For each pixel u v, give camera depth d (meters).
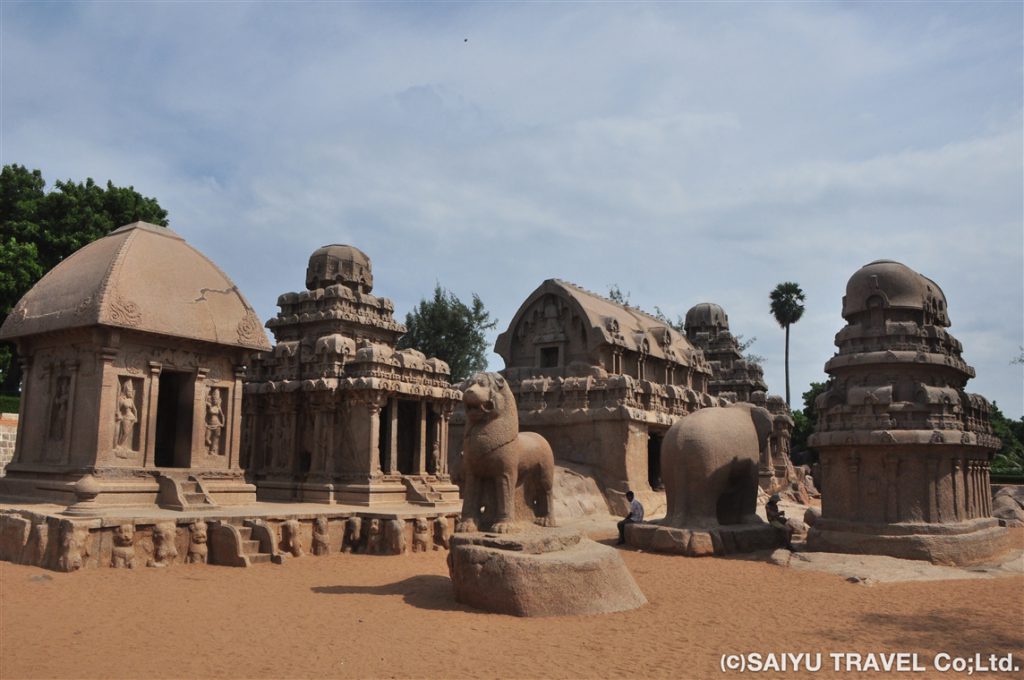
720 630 10.88
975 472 19.48
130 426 17.97
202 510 17.55
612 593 12.20
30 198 37.66
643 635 10.48
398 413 25.77
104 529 14.46
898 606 12.63
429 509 21.09
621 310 36.78
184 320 19.03
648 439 31.36
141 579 13.51
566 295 31.94
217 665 8.56
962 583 14.78
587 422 28.98
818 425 20.00
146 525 15.10
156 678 8.02
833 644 10.16
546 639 10.16
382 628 10.50
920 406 18.23
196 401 19.47
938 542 17.17
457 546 12.70
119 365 17.92
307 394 23.75
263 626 10.45
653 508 28.27
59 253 36.06
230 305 20.44
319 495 22.33
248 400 25.22
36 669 8.20
